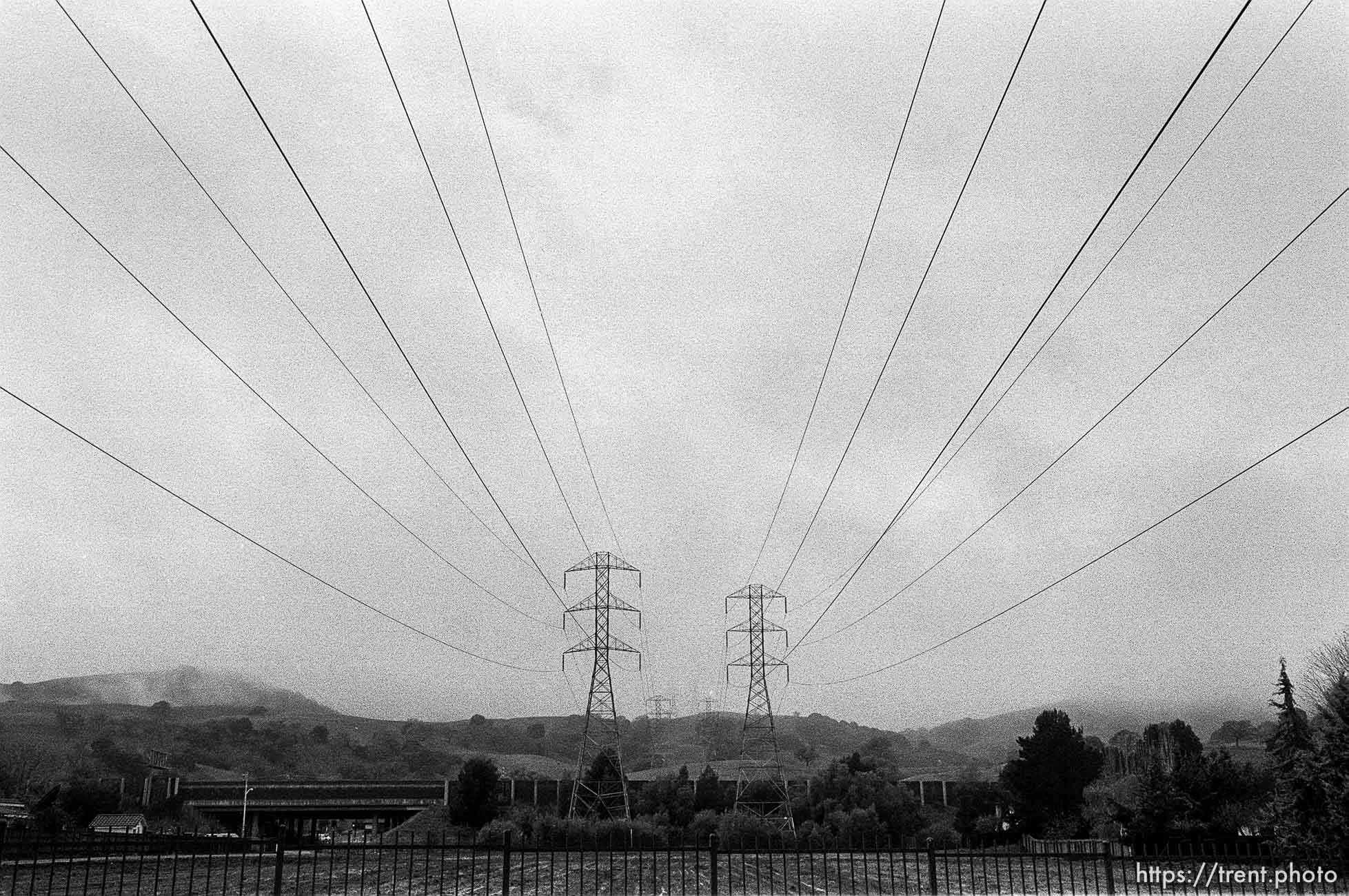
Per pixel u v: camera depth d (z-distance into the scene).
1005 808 116.56
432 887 36.34
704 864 49.41
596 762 116.81
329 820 160.38
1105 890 33.44
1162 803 75.94
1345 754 33.09
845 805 109.00
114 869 39.47
